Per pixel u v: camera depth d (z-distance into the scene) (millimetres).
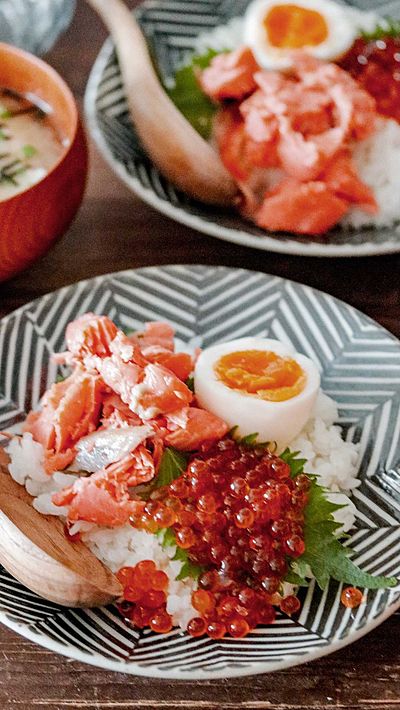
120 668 278
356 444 358
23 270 413
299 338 388
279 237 421
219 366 349
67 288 389
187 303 397
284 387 346
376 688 297
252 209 445
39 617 295
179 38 516
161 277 399
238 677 297
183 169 433
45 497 323
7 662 303
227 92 478
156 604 307
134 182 427
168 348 362
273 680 299
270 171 467
